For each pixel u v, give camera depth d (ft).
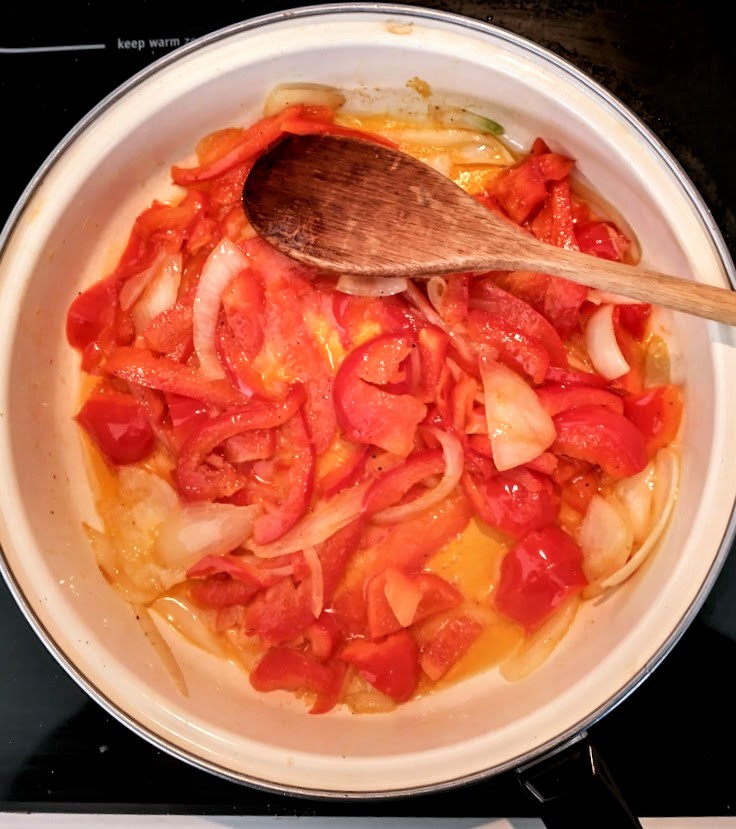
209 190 1.17
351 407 1.07
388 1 1.10
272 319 1.12
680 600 0.98
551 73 1.02
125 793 1.10
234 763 0.99
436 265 1.00
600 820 0.99
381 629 1.09
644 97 1.11
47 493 1.10
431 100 1.12
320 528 1.10
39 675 1.13
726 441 0.99
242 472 1.15
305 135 1.07
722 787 1.09
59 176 1.05
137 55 1.10
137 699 1.01
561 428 1.09
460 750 0.99
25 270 1.04
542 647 1.12
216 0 1.10
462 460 1.10
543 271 0.97
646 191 1.02
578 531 1.14
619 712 1.12
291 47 1.02
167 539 1.13
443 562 1.15
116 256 1.17
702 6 1.09
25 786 1.10
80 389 1.17
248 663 1.15
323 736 1.06
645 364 1.14
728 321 0.90
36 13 1.09
